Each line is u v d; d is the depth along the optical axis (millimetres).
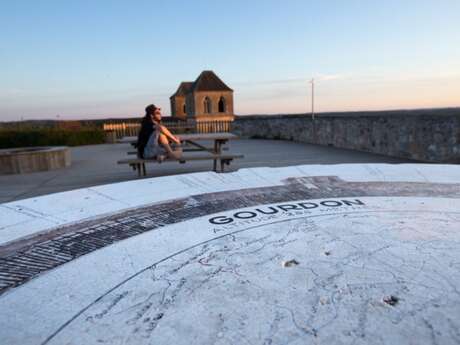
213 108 36250
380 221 2750
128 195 3688
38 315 1611
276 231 2598
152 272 2006
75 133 18469
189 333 1445
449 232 2488
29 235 2621
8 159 8258
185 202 3439
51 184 6945
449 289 1719
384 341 1356
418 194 3529
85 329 1501
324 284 1799
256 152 11359
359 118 10992
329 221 2785
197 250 2295
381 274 1888
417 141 8578
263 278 1884
